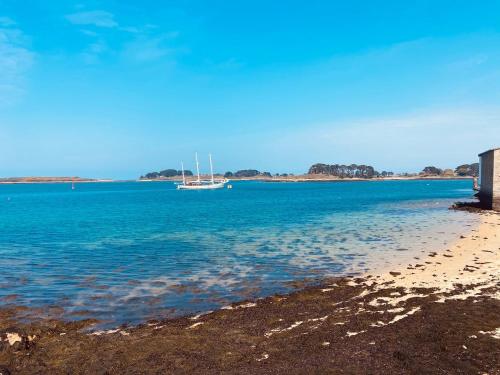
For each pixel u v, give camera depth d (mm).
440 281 18109
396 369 9398
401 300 15211
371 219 48219
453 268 20953
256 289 18453
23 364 10383
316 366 9727
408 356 9977
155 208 76375
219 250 28703
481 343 10539
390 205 72375
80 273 22062
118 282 20016
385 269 21719
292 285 19016
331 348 10766
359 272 21281
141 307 16031
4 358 10789
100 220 53188
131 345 11508
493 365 9336
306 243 31047
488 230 35500
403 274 20125
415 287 17156
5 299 17328
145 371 9883
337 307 14805
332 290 17609
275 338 11750
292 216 54250
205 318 14203
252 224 45312
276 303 15852
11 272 22375
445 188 168000
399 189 164000
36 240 35000
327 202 86000
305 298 16438
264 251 27984
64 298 17359
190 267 23297
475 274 19266
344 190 162875
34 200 118062
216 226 43875
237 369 9781
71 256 27141
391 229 38406
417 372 9180
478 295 15305
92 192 193625
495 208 51656
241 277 20766
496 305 13812
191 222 48562
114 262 25000
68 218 56844
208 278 20641
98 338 12258
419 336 11242
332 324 12781
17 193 184500
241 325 13125
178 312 15328
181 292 18109
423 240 31219
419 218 47875
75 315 15180
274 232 38000
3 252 28906
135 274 21703
